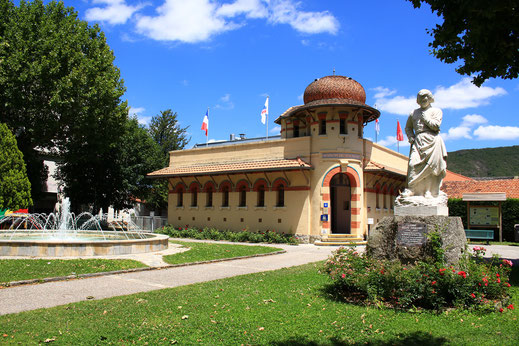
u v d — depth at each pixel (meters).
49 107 26.83
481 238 26.83
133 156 40.56
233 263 15.90
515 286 10.81
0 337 6.23
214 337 6.42
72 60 27.22
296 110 28.59
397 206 10.39
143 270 13.39
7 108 26.72
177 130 61.44
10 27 26.72
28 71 25.62
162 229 33.62
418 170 10.47
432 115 10.41
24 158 31.08
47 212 45.44
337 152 27.05
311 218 27.23
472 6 5.68
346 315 7.75
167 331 6.66
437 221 9.32
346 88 27.70
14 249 14.87
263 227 28.94
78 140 30.98
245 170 28.39
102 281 11.41
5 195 25.17
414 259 9.29
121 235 23.02
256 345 6.09
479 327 6.97
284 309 8.20
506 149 111.00
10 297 9.20
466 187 36.00
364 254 9.98
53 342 6.07
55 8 29.30
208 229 30.92
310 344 6.17
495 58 6.69
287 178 28.17
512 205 29.56
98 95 28.19
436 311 7.87
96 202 37.66
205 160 33.31
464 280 7.96
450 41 7.19
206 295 9.44
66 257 14.72
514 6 5.56
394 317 7.61
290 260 17.14
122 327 6.82
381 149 31.73
